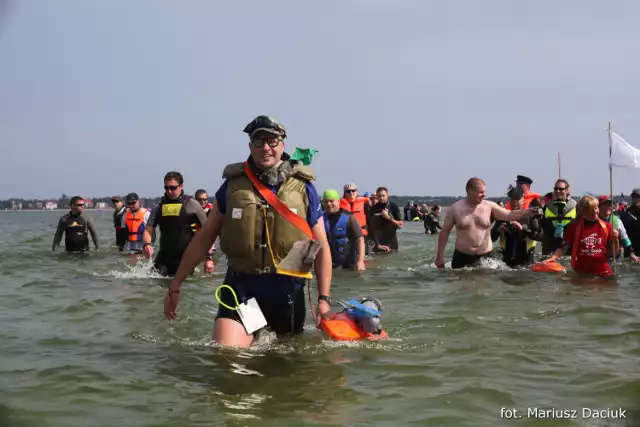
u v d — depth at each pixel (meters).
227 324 5.39
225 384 4.35
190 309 7.18
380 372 4.63
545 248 13.35
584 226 10.12
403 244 18.88
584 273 10.15
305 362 4.88
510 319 6.53
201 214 10.45
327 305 5.60
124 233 16.28
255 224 5.31
